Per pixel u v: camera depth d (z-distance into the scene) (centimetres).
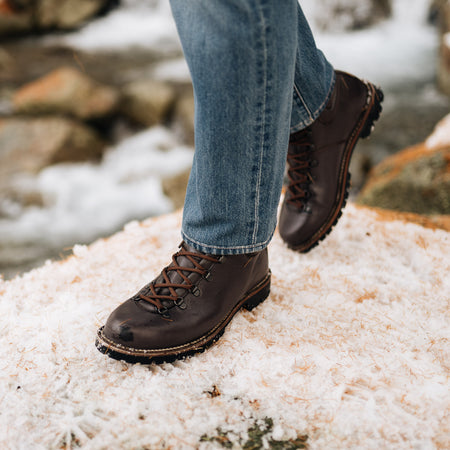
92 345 103
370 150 556
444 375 95
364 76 775
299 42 107
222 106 85
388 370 96
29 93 673
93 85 689
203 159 90
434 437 82
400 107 647
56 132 600
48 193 538
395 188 311
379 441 81
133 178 584
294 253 140
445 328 109
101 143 640
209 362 99
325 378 94
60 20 1178
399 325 110
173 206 488
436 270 131
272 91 85
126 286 125
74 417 86
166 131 679
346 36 999
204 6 81
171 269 102
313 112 114
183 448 81
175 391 92
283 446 82
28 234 481
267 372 96
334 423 85
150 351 94
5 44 1077
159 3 1262
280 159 94
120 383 94
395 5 1017
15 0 1131
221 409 88
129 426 84
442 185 293
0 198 525
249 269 105
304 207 125
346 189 125
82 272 133
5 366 97
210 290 100
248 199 93
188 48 85
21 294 124
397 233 150
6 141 588
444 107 637
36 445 81
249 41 80
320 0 1030
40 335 105
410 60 836
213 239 97
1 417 86
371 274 130
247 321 111
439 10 946
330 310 116
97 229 496
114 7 1296
